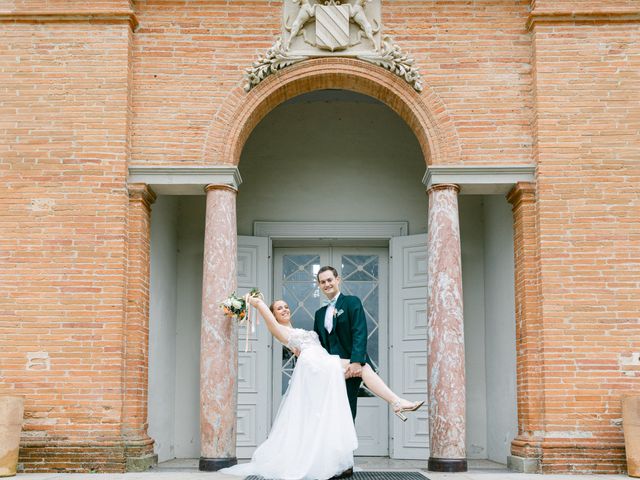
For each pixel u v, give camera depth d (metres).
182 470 9.07
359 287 12.37
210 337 9.12
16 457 8.35
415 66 9.62
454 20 9.71
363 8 9.76
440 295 9.22
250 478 7.54
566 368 8.95
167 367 11.09
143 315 9.37
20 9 9.44
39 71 9.41
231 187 9.45
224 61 9.65
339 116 12.38
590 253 9.13
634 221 9.18
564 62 9.45
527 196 9.38
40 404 8.84
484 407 11.45
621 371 8.93
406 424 11.32
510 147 9.51
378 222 12.05
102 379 8.90
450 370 9.05
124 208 9.21
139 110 9.55
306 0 9.66
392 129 12.34
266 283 11.75
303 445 7.34
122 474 8.45
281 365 12.07
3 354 8.94
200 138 9.52
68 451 8.73
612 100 9.38
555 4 9.48
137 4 9.73
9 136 9.30
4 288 9.05
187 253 11.84
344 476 7.86
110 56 9.44
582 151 9.30
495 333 11.02
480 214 11.93
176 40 9.67
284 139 12.31
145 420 9.38
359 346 7.59
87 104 9.36
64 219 9.17
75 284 9.05
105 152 9.28
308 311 12.31
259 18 9.72
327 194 12.16
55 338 8.97
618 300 9.05
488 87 9.60
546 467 8.70
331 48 9.59
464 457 8.94
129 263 9.29
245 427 11.27
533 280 9.27
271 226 12.03
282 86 9.65
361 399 11.88
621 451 8.73
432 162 9.49
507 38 9.69
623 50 9.45
